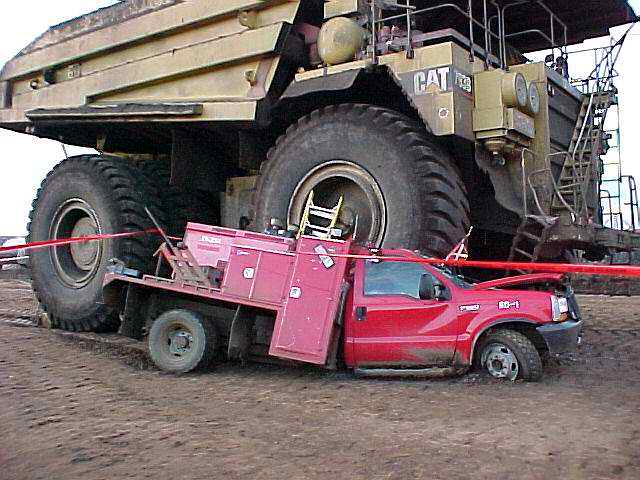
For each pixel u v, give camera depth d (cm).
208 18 899
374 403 572
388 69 780
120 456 432
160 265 798
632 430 467
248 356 755
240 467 404
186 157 991
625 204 955
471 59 782
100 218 997
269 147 966
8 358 815
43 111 1086
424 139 768
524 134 792
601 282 2080
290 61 868
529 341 647
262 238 728
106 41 1017
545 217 779
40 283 1052
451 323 663
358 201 806
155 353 743
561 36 1147
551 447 429
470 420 504
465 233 761
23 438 479
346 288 704
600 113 967
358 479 379
